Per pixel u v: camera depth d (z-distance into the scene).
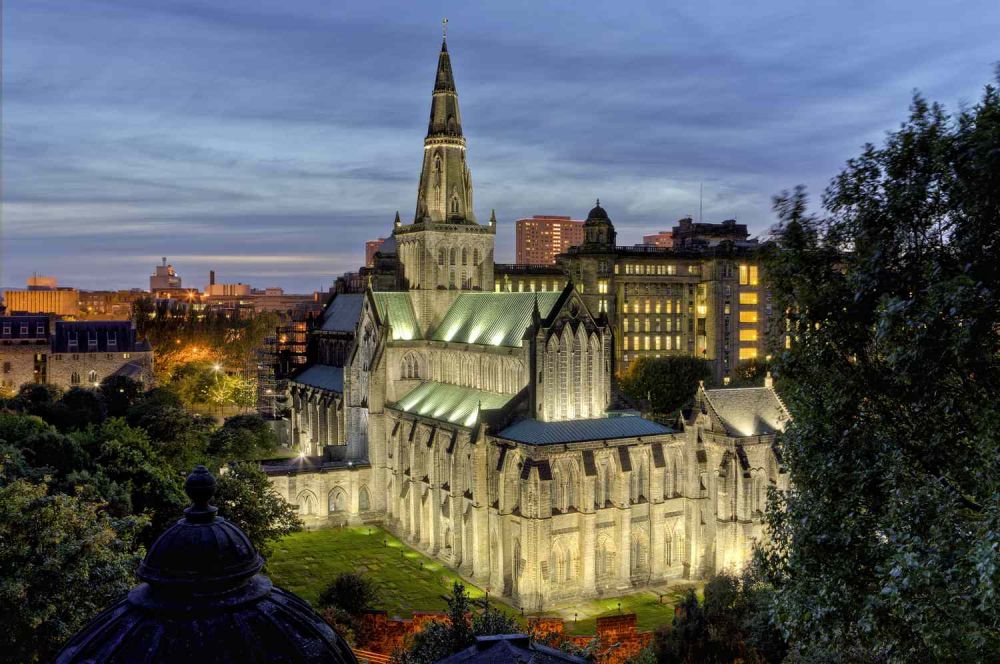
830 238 49.50
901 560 39.09
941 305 40.19
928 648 42.38
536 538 103.56
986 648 37.56
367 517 144.75
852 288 46.16
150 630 11.27
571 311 118.12
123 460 102.56
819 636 48.41
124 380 182.25
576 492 109.06
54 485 85.88
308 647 11.95
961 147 41.38
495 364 129.62
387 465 145.25
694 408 116.94
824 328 49.38
